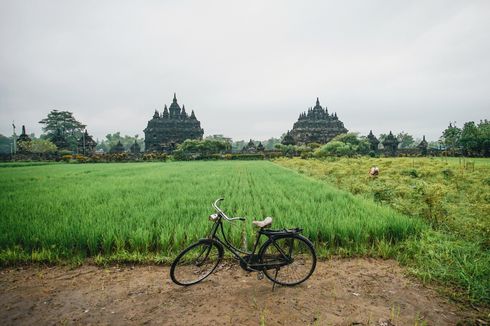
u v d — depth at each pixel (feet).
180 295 13.17
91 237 17.95
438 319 11.18
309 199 31.32
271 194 35.58
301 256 17.35
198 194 36.04
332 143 170.40
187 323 10.98
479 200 30.53
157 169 93.35
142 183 49.32
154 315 11.57
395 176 50.98
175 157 210.79
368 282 14.26
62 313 11.77
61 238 18.17
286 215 22.90
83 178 60.13
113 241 18.47
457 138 200.34
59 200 31.63
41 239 18.37
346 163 90.33
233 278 14.93
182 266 16.07
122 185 46.55
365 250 17.75
